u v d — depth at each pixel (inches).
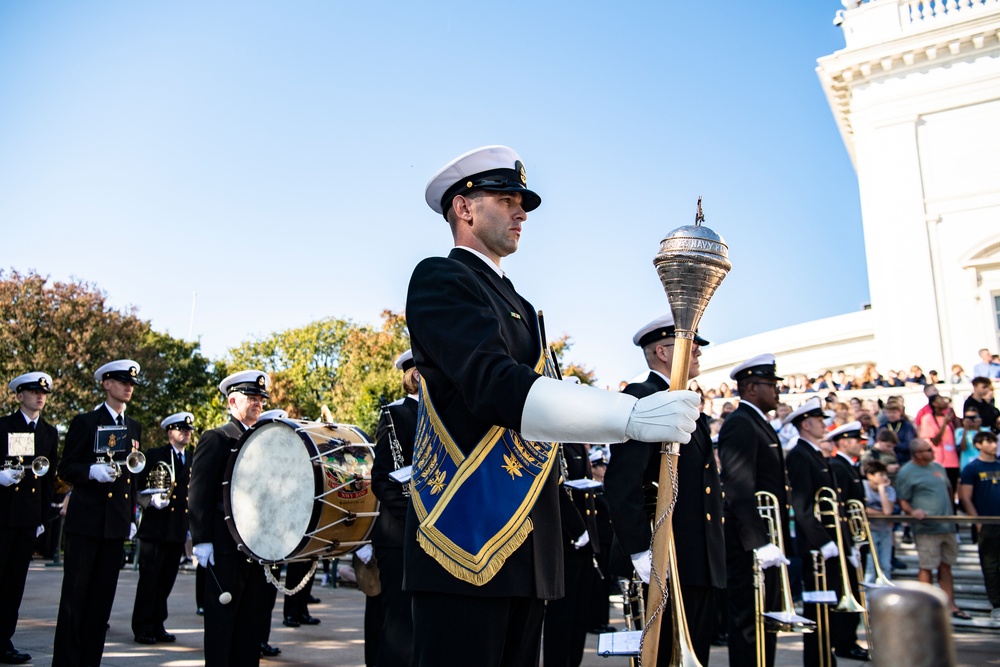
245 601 258.4
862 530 343.0
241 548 247.6
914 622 41.5
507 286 114.1
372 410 1004.6
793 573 432.8
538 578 97.7
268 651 319.9
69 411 1295.5
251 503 250.7
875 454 479.8
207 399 1675.7
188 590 565.3
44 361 1270.9
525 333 108.1
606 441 82.3
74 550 281.9
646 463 194.2
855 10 1031.6
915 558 490.6
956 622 404.2
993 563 402.3
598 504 385.7
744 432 255.4
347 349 1700.3
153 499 363.3
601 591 389.7
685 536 203.8
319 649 335.3
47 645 323.3
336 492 242.2
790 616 233.3
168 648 335.6
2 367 1270.9
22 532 307.0
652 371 226.7
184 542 375.9
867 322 1106.1
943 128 970.1
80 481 286.4
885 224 979.3
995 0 967.6
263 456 252.7
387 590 233.8
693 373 228.2
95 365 1321.4
